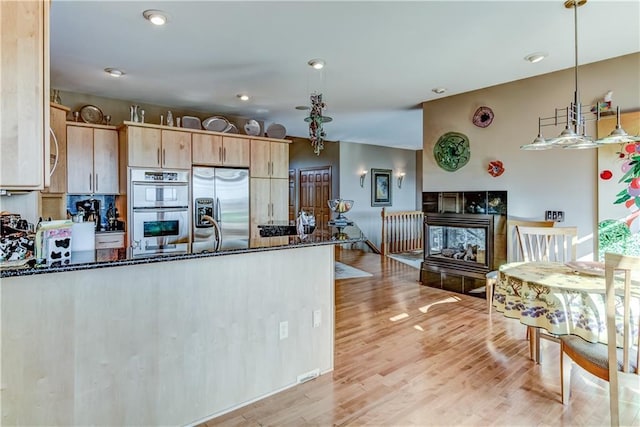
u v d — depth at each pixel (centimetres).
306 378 253
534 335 280
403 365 274
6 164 154
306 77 405
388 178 995
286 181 607
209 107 539
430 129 511
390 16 268
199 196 509
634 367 175
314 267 260
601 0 246
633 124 335
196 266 205
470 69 381
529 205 414
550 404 221
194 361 204
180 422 200
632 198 338
